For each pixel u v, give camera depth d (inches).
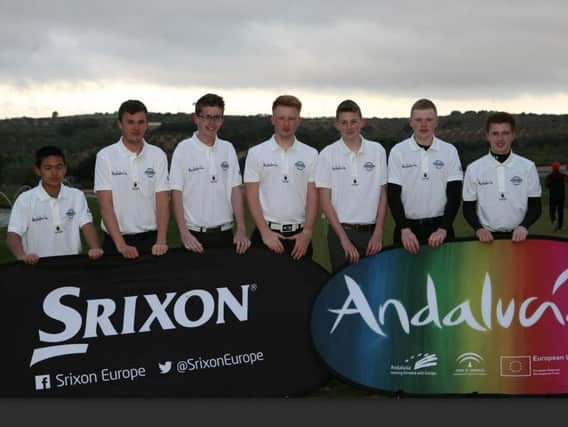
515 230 207.3
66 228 220.8
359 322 207.0
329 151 223.5
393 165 223.9
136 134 216.2
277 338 208.2
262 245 213.5
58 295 204.5
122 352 205.3
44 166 214.8
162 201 220.8
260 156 220.5
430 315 206.5
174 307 207.0
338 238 222.5
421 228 225.9
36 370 203.2
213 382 206.5
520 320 205.3
